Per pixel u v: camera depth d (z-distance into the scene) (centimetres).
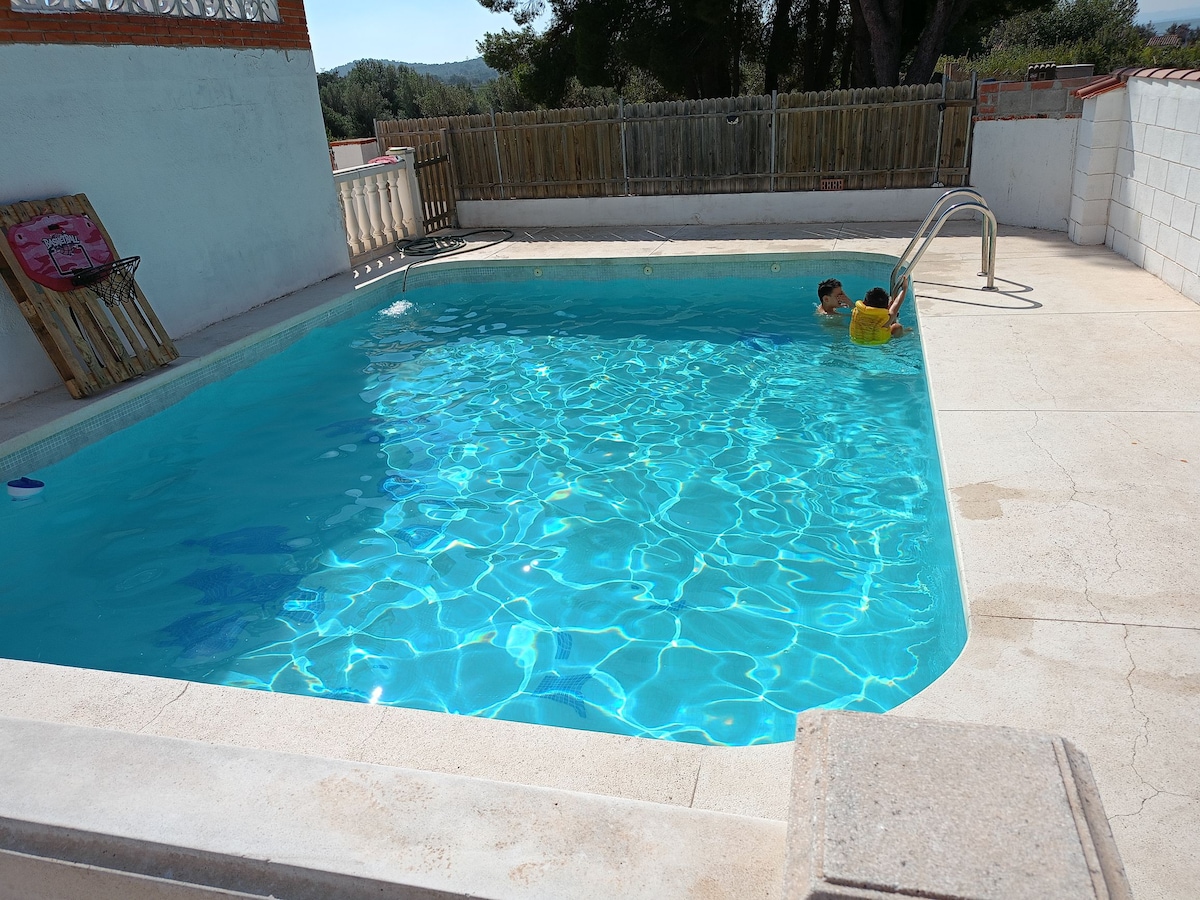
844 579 408
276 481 546
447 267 987
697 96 1928
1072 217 859
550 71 2034
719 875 155
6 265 577
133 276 664
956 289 698
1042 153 902
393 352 784
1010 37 3019
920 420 575
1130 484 365
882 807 131
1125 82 751
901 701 325
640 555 439
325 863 160
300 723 254
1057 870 120
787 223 1079
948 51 2192
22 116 602
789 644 364
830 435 564
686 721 322
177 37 728
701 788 218
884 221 1039
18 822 176
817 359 696
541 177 1193
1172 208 646
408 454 577
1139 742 228
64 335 598
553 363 733
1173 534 325
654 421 605
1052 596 293
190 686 275
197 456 588
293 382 722
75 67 638
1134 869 190
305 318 812
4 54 586
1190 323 565
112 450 601
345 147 1359
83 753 193
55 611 415
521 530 471
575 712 331
